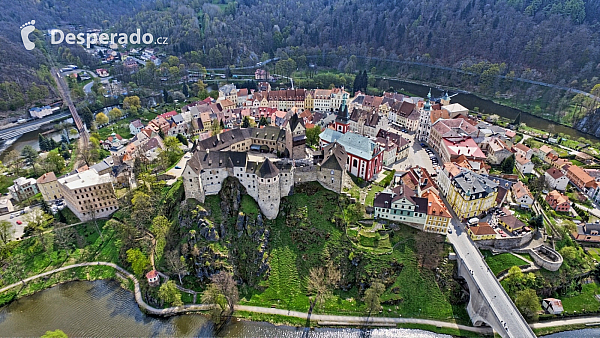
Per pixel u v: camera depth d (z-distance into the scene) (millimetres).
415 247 145625
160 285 141125
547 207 173875
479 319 125375
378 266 140500
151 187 178875
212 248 144250
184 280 143375
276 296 137500
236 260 144250
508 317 115750
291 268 143375
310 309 133750
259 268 142625
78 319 132625
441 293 135875
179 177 183500
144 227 164250
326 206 157375
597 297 138125
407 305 134000
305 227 151250
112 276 150125
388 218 155000
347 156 181000
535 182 187375
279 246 148500
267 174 149250
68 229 169000
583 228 158875
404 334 126250
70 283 148125
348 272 141875
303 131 184375
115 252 159875
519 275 136125
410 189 159625
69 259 157375
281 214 157125
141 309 135375
